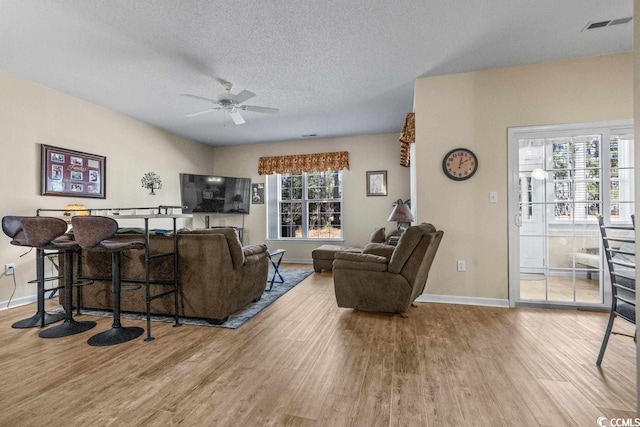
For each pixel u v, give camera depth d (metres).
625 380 1.85
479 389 1.77
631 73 3.04
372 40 2.77
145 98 4.12
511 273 3.33
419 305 3.40
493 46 2.89
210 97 4.07
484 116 3.38
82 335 2.60
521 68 3.28
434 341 2.44
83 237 2.37
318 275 5.09
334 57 3.07
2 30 2.56
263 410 1.60
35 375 1.95
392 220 3.94
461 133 3.44
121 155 4.75
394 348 2.32
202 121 5.17
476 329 2.69
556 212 3.26
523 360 2.12
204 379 1.90
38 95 3.64
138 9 2.31
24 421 1.52
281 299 3.66
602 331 2.62
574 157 3.20
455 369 2.00
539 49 2.96
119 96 4.04
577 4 2.29
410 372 1.97
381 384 1.83
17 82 3.44
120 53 2.96
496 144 3.35
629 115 3.05
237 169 7.00
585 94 3.14
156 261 2.95
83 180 4.14
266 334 2.60
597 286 3.18
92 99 4.14
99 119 4.39
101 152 4.42
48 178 3.72
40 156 3.66
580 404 1.63
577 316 3.01
